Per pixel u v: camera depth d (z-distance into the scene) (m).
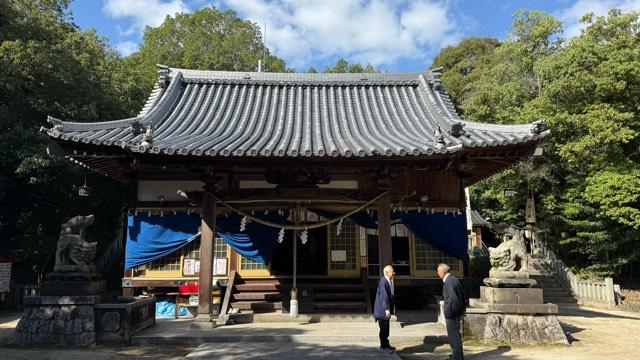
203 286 11.85
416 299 15.70
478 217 33.09
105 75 24.75
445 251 14.86
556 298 21.41
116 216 27.62
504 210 29.67
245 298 14.63
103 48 29.88
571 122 21.95
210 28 39.97
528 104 23.53
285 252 17.91
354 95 17.20
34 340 10.16
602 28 23.62
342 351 9.27
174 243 14.43
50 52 20.11
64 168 20.92
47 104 20.88
